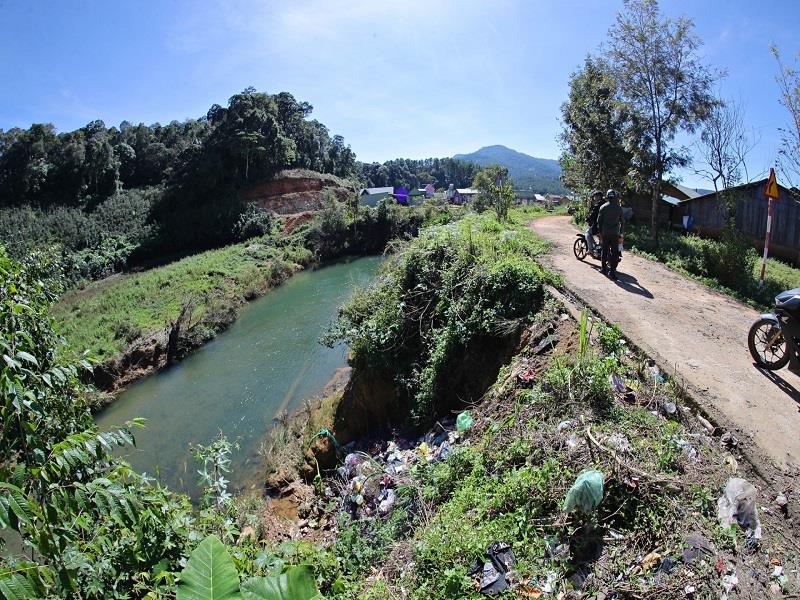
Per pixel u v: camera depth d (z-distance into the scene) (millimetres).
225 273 32375
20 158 51344
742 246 13172
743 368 6680
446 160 162000
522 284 9398
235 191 53656
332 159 80375
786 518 4168
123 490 3164
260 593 2293
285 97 71438
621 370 6254
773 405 5715
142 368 19047
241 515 8172
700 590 3568
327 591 5062
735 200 19953
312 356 18688
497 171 47969
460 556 4516
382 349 11438
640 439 5004
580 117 23312
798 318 6117
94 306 25266
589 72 23000
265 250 41250
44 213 47500
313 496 9680
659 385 6090
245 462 11875
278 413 14211
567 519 4391
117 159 57344
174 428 14086
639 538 4078
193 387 17062
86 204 52062
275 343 20766
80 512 3041
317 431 11859
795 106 13602
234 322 24734
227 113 59781
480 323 9430
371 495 8062
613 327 7645
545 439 5414
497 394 7348
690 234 22000
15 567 2562
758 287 12039
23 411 3023
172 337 20422
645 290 10508
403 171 137750
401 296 12047
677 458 4754
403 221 46156
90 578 3229
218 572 2295
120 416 15367
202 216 48062
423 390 10023
